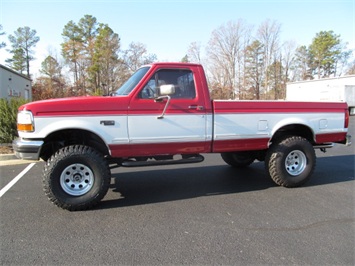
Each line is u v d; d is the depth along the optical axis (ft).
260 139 17.30
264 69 191.21
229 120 16.48
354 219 13.12
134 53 167.02
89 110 14.19
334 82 98.78
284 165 17.69
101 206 14.93
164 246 10.69
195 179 20.02
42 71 188.75
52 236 11.54
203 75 16.11
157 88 15.33
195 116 15.81
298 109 17.97
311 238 11.30
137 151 15.25
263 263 9.57
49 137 14.49
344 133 19.53
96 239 11.27
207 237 11.39
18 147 13.87
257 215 13.60
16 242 11.05
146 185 18.63
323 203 15.23
